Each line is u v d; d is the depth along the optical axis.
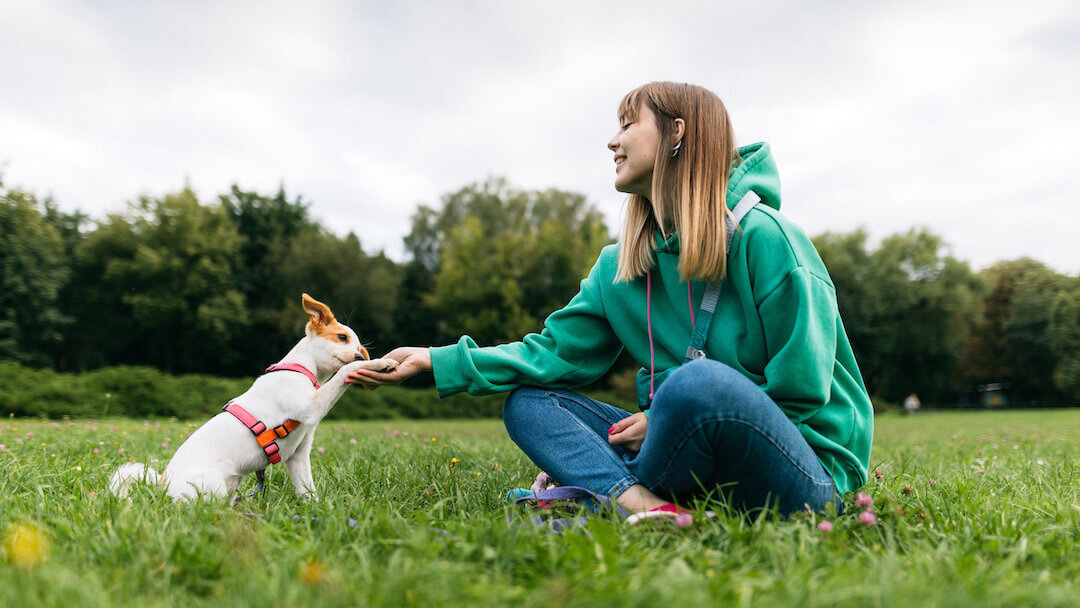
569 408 2.36
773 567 1.60
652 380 2.32
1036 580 1.60
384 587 1.41
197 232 36.59
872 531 2.01
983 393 53.47
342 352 3.03
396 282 40.69
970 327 48.47
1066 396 43.69
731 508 1.99
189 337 36.03
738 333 2.13
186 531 1.85
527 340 2.51
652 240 2.32
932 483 2.94
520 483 3.32
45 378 17.11
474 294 36.69
